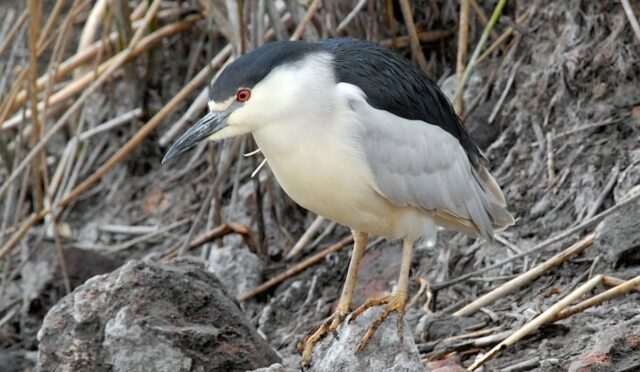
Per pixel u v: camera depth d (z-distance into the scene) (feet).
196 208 45.47
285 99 27.12
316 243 40.63
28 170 42.50
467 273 35.73
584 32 39.04
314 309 37.70
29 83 40.96
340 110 27.53
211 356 28.48
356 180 27.86
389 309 26.96
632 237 31.40
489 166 39.06
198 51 47.96
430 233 29.22
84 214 47.47
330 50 28.84
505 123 39.86
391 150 28.14
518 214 36.76
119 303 28.58
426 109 29.27
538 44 40.32
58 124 40.47
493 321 31.60
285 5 43.39
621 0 36.01
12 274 44.16
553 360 27.58
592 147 36.68
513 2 42.52
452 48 43.19
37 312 41.34
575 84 38.29
